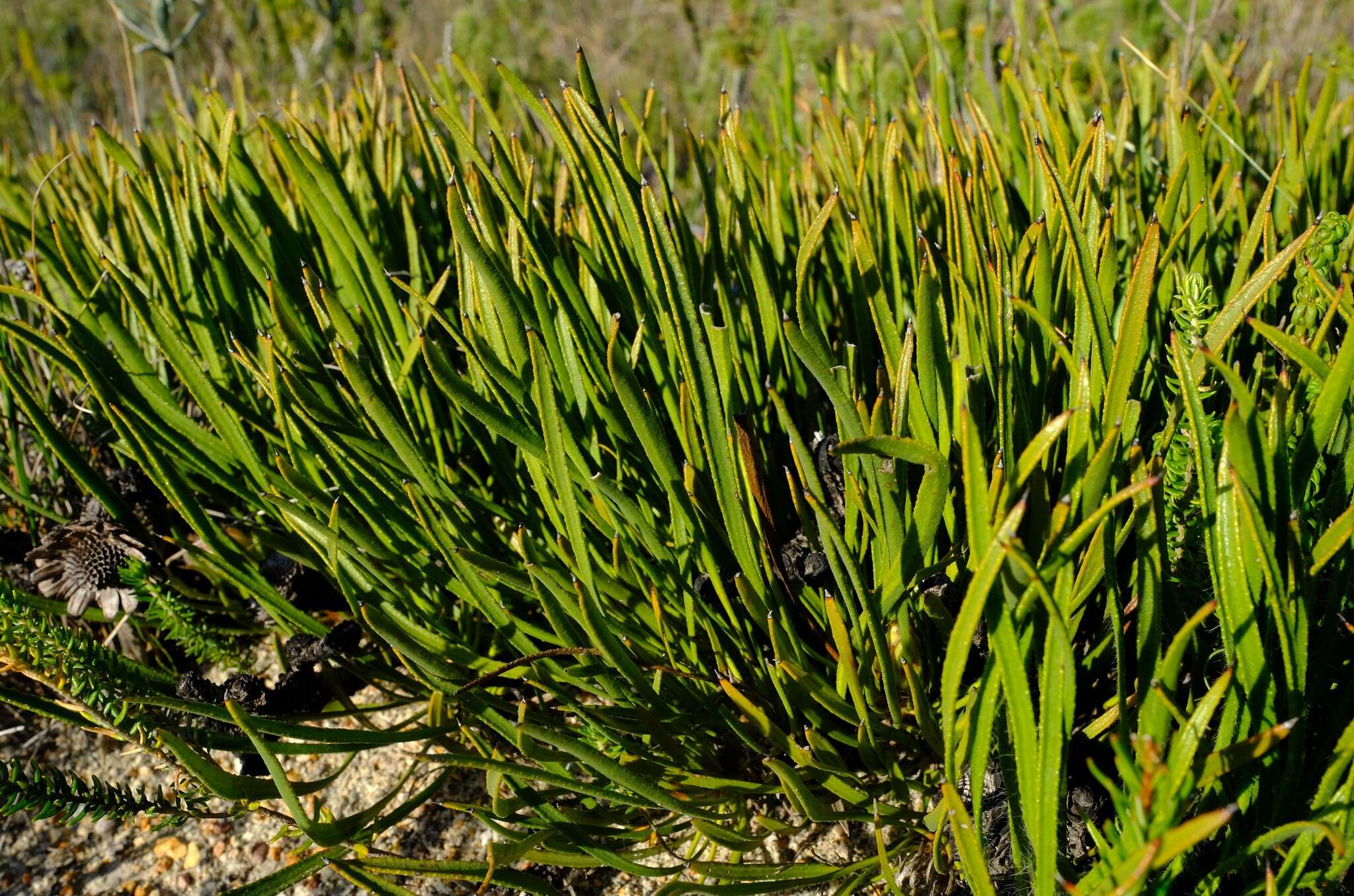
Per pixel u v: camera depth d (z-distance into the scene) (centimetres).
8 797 56
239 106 101
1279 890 53
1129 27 117
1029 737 50
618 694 61
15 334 64
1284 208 75
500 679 66
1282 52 120
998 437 59
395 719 79
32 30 232
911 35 127
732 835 61
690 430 61
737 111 86
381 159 88
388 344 73
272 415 79
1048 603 47
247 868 74
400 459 65
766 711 67
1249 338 67
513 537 64
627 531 65
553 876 69
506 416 60
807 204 81
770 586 62
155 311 67
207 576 80
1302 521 56
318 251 81
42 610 73
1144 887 53
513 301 60
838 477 63
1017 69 100
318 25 160
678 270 58
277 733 56
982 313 59
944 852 62
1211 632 59
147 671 66
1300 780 55
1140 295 52
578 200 83
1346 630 58
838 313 79
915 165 84
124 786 78
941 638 64
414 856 72
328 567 69
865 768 69
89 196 95
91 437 83
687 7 157
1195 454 53
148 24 105
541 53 173
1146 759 46
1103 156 60
